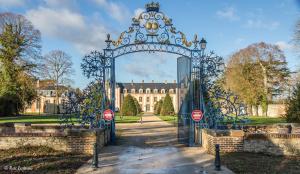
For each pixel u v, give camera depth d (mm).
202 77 13031
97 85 13031
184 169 8383
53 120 30109
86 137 10672
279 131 13695
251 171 8078
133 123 28062
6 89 38969
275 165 8805
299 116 16156
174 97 100625
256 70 44625
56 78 51219
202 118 12727
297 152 10414
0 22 38094
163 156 10398
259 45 44562
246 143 10695
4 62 38156
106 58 13430
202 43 13164
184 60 13602
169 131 19641
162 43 13305
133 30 13461
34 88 42344
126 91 100875
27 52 39219
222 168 8477
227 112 12836
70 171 7992
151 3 13344
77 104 12688
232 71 45094
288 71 44406
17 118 36094
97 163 8539
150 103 101125
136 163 9195
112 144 13344
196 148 12172
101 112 12852
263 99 44062
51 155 9930
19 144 10594
